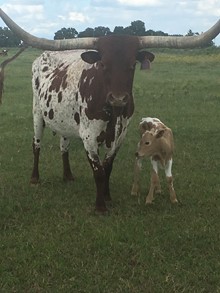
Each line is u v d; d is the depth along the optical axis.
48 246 2.76
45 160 4.64
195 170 4.29
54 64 3.84
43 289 2.34
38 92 3.84
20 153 4.87
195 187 3.81
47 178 4.09
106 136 3.26
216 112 7.23
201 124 6.30
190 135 5.62
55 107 3.57
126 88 2.84
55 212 3.30
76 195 3.65
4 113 7.18
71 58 3.74
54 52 3.92
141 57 3.00
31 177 4.00
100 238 2.85
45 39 3.07
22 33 3.05
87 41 3.03
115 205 3.45
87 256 2.67
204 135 5.64
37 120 3.94
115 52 2.88
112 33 3.23
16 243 2.82
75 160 4.64
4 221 3.17
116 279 2.43
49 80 3.72
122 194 3.70
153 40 2.98
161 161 3.45
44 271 2.51
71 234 2.95
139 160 3.62
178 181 3.97
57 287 2.36
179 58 19.73
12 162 4.55
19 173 4.23
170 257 2.65
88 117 3.22
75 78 3.40
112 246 2.76
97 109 3.15
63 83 3.51
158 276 2.43
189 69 15.51
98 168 3.27
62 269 2.51
